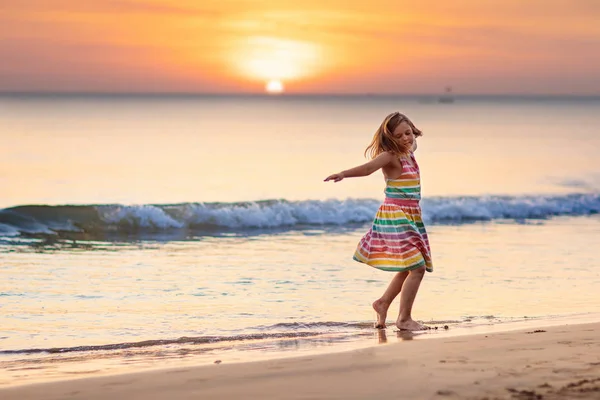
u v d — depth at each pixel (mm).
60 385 4848
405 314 7352
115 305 9234
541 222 19969
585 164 39188
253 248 14852
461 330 7156
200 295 9883
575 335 6273
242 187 28156
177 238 16734
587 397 4219
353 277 11305
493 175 33844
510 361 5199
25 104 147375
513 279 11078
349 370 5074
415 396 4367
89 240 16312
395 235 7246
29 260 13172
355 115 114000
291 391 4574
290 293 10016
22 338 7500
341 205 20766
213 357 6055
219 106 168750
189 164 36375
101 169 33062
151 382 4875
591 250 14367
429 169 36250
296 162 38750
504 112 134375
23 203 22797
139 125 72688
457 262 12750
